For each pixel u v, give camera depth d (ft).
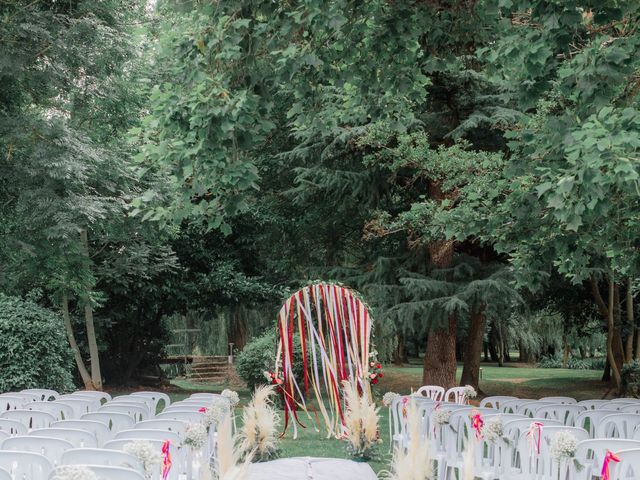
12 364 42.73
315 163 55.42
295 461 16.80
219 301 64.69
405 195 57.00
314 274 57.00
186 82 21.36
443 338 55.77
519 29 21.40
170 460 16.08
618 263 28.30
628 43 19.66
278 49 22.34
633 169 17.12
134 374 68.44
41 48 36.91
